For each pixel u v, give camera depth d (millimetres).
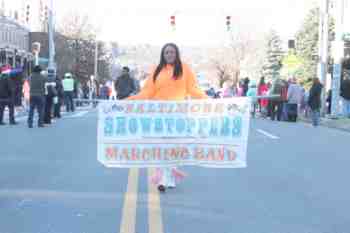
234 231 6418
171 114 8086
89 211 7207
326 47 29922
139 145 8086
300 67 54812
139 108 8055
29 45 74188
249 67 85688
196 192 8453
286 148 14266
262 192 8602
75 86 31969
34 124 20297
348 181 9711
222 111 8055
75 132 17266
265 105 29453
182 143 8117
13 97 20031
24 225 6562
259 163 11547
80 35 78250
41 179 9328
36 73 18766
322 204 7891
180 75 8133
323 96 29234
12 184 8898
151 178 9125
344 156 13000
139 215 7039
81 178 9438
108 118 8047
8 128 18484
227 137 8070
